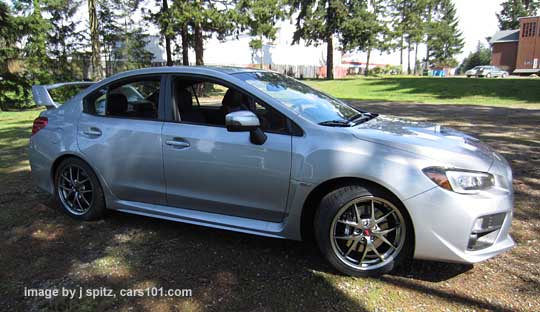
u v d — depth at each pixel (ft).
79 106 13.48
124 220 13.56
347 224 9.70
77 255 11.10
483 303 8.70
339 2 117.70
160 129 11.77
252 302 8.87
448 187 8.80
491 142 25.70
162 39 96.32
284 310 8.58
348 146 9.60
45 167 13.82
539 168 18.97
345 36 125.08
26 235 12.42
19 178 18.74
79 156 12.99
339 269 9.87
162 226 13.05
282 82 12.82
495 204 8.95
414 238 9.20
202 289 9.39
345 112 12.34
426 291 9.19
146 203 12.46
